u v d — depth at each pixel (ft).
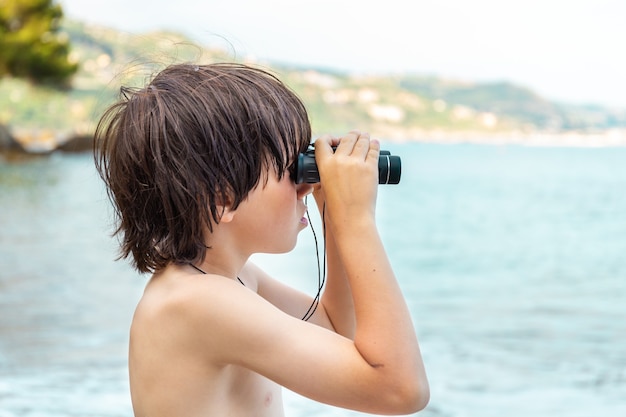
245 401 3.34
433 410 10.48
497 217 38.37
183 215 3.14
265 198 3.21
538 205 42.27
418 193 48.01
